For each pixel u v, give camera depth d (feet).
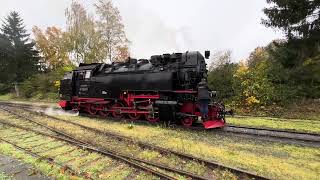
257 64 70.64
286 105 60.13
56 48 134.31
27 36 133.90
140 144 30.66
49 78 102.78
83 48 98.32
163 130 39.50
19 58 126.41
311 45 62.03
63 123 44.78
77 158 26.76
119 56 100.73
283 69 64.80
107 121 47.62
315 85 62.64
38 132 36.42
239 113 60.44
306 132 39.78
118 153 27.61
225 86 70.18
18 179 21.95
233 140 34.09
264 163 25.82
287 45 64.64
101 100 52.47
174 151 27.43
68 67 98.17
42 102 85.76
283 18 62.34
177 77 42.60
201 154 28.27
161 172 22.89
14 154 27.68
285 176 22.77
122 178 22.08
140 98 46.24
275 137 36.04
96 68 55.72
